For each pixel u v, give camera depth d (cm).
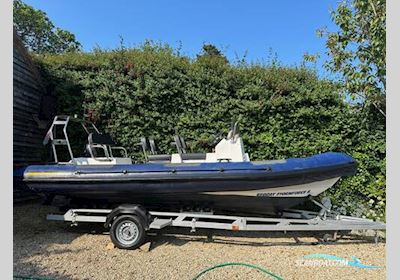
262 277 329
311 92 630
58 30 2644
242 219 431
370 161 612
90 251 409
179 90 638
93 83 648
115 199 477
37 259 370
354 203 607
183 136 632
